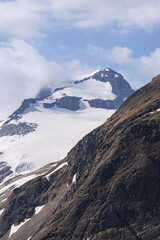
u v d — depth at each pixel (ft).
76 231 488.85
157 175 463.01
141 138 507.30
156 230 427.74
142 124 516.32
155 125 502.38
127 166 493.77
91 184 514.68
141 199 457.27
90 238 467.52
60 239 502.79
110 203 475.31
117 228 454.81
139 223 443.32
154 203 448.24
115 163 508.53
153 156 479.82
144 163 477.36
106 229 460.96
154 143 492.54
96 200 494.59
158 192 453.17
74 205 514.27
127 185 474.08
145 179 466.29
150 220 438.40
